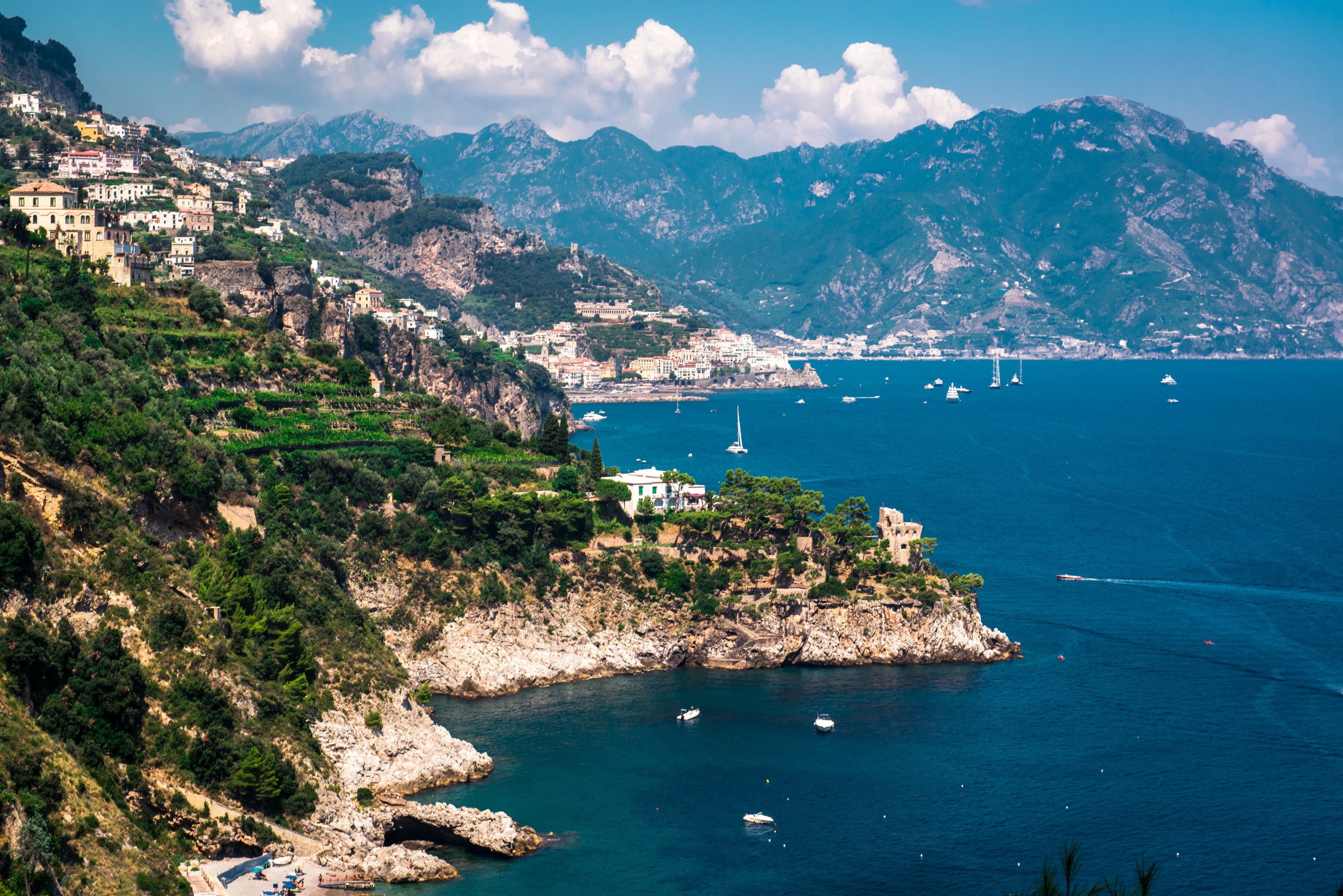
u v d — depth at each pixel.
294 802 185.00
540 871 183.38
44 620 175.88
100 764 165.12
